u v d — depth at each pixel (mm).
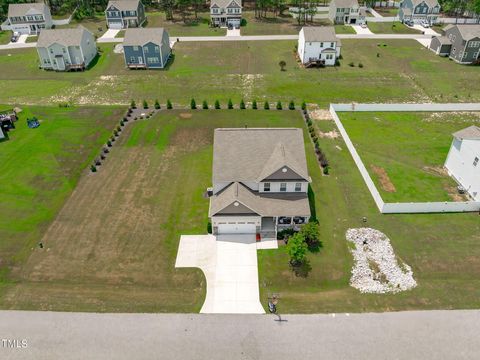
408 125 57031
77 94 68688
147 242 37000
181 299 31734
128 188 44250
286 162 37406
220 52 86625
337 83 71688
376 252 35688
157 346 28219
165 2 117562
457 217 39375
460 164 43875
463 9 112438
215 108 62312
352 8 103688
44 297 31891
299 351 27797
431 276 33406
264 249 36219
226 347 28109
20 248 36469
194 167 47750
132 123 58125
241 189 37906
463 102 65000
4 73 78250
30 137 54438
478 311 30438
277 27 103000
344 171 46844
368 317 30125
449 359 27219
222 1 101562
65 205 41750
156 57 78125
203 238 37406
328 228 38375
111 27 104375
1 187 44500
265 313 30562
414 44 91062
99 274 33844
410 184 44531
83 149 51844
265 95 67375
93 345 28312
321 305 31156
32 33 101375
